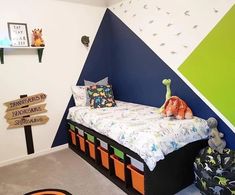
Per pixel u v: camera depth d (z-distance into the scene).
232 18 1.95
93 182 2.27
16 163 2.76
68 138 3.21
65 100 3.15
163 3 2.52
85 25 3.20
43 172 2.51
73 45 3.12
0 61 2.59
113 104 2.99
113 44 3.42
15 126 2.77
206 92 2.24
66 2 2.98
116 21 3.26
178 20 2.40
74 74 3.19
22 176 2.43
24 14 2.68
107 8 3.37
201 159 2.00
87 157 2.74
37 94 2.89
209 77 2.20
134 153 1.93
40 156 2.95
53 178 2.37
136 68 3.05
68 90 3.16
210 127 2.09
